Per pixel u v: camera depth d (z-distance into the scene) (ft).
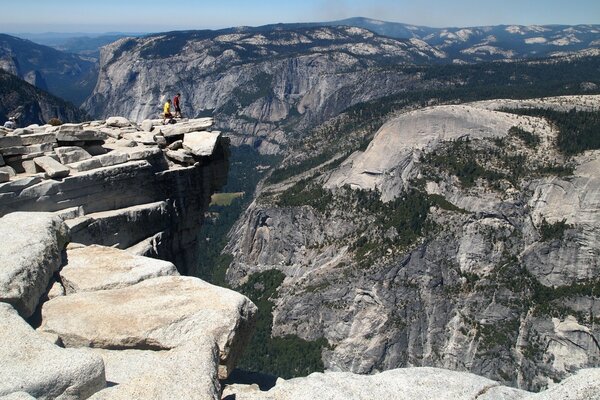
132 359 41.81
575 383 33.91
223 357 43.19
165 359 37.60
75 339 43.06
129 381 34.19
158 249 86.28
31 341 36.68
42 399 33.32
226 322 44.19
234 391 43.19
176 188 92.38
